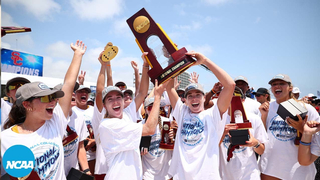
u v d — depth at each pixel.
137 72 3.85
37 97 1.75
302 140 2.79
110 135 2.26
